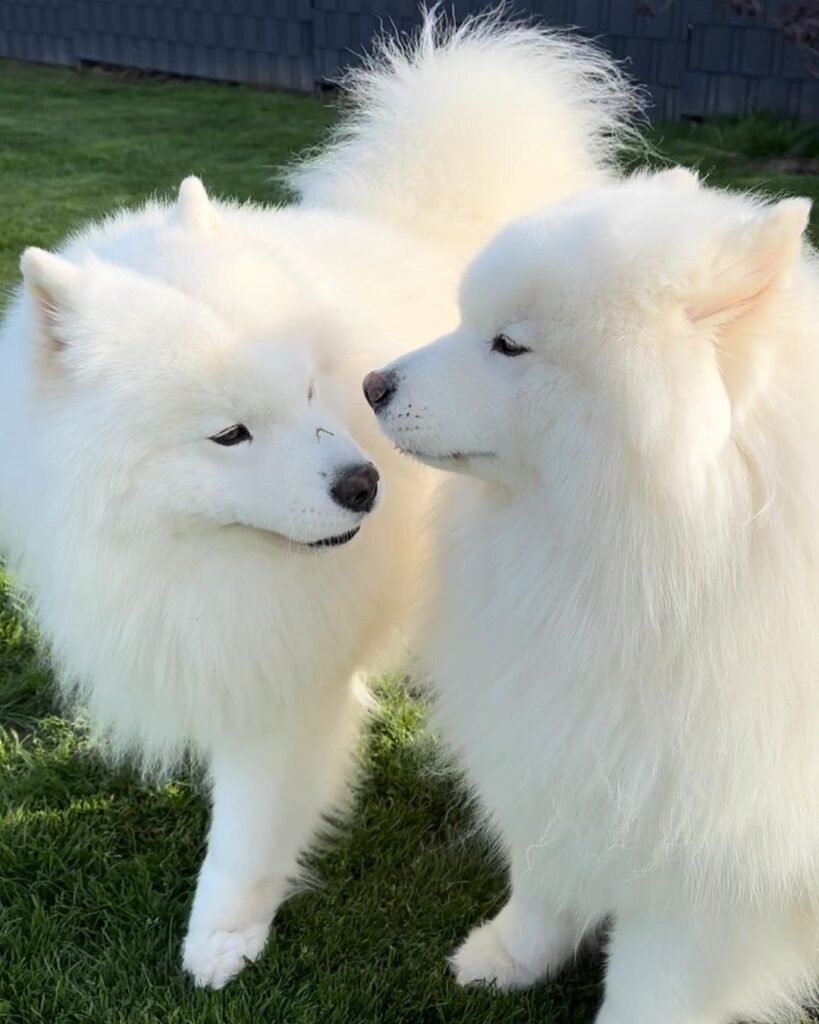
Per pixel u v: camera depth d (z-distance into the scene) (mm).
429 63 1560
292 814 1363
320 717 1349
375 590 1306
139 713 1312
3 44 6379
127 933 1368
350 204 1526
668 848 1131
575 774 1139
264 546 1226
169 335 1163
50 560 1228
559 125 1523
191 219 1261
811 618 1054
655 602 1061
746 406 1027
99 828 1461
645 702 1093
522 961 1346
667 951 1200
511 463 1114
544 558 1107
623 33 4195
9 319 1322
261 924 1369
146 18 5723
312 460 1181
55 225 3191
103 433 1160
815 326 1061
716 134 3855
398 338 1332
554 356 1075
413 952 1363
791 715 1071
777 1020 1296
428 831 1493
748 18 3926
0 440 1244
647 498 1043
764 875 1127
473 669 1185
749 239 1001
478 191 1488
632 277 1040
